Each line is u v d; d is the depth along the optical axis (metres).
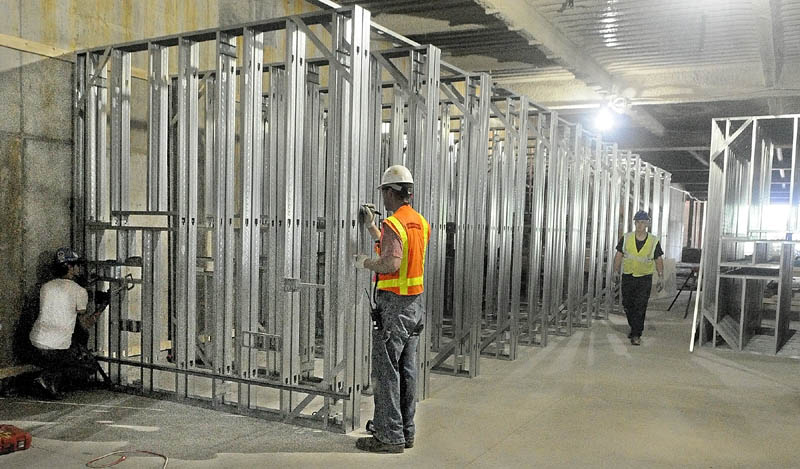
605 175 9.45
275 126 4.78
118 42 5.41
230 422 4.29
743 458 3.81
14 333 4.84
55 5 4.99
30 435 3.79
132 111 5.60
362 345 4.16
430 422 4.36
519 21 7.09
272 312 4.53
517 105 10.12
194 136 4.66
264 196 6.12
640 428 4.31
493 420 4.43
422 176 4.84
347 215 4.04
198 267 6.23
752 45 8.58
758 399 5.06
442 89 5.50
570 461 3.71
